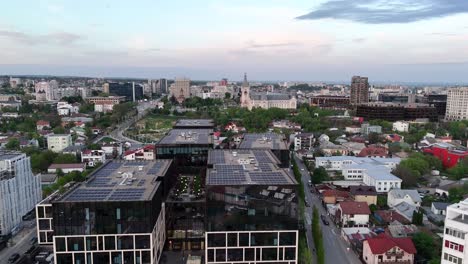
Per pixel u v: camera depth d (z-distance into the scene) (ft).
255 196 413.18
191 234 506.48
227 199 412.57
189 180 609.01
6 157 582.35
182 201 497.46
